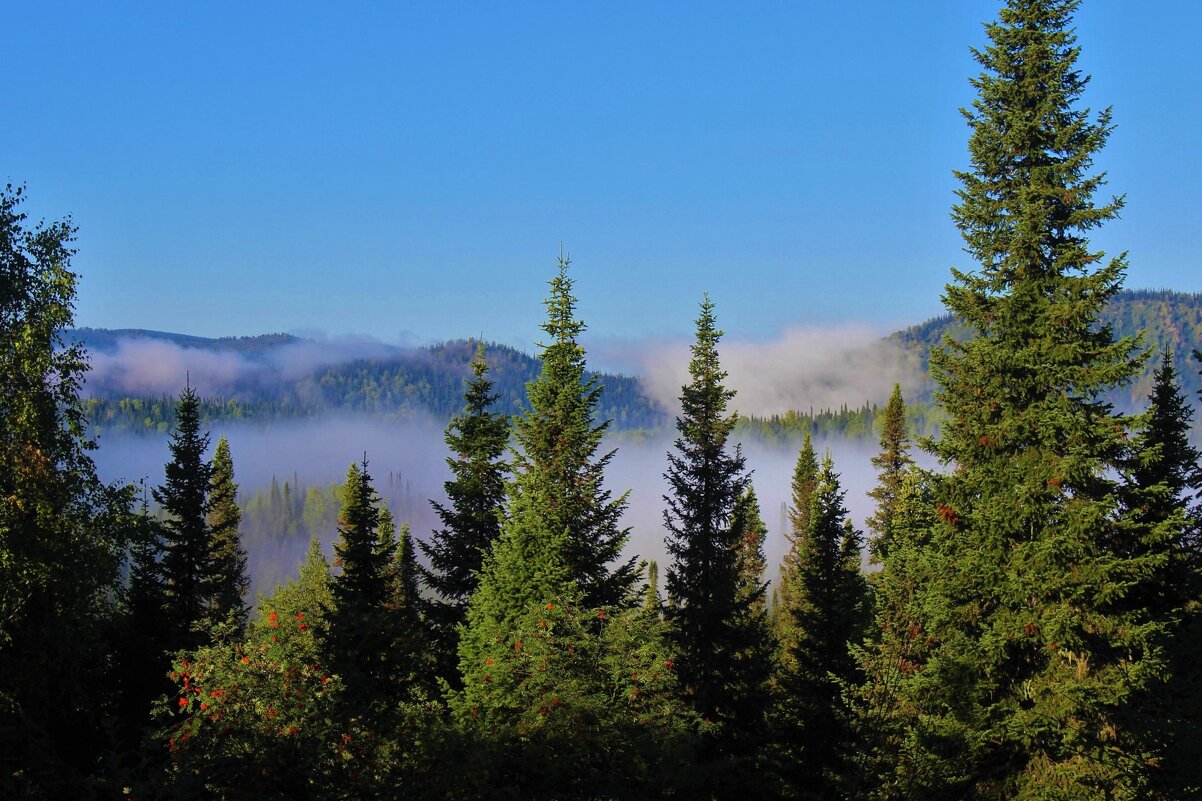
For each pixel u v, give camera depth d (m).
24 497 26.94
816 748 29.50
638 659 18.28
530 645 17.80
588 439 31.94
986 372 20.88
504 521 25.58
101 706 30.70
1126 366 19.48
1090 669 19.25
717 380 32.94
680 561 32.00
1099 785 17.72
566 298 32.69
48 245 28.83
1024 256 20.72
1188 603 23.55
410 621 25.89
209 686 14.41
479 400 36.47
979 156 21.47
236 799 13.02
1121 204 20.00
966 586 20.73
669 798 17.48
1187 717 15.56
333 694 15.34
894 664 23.22
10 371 27.52
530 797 15.25
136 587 38.28
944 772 19.64
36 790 14.57
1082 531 19.03
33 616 26.97
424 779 14.55
